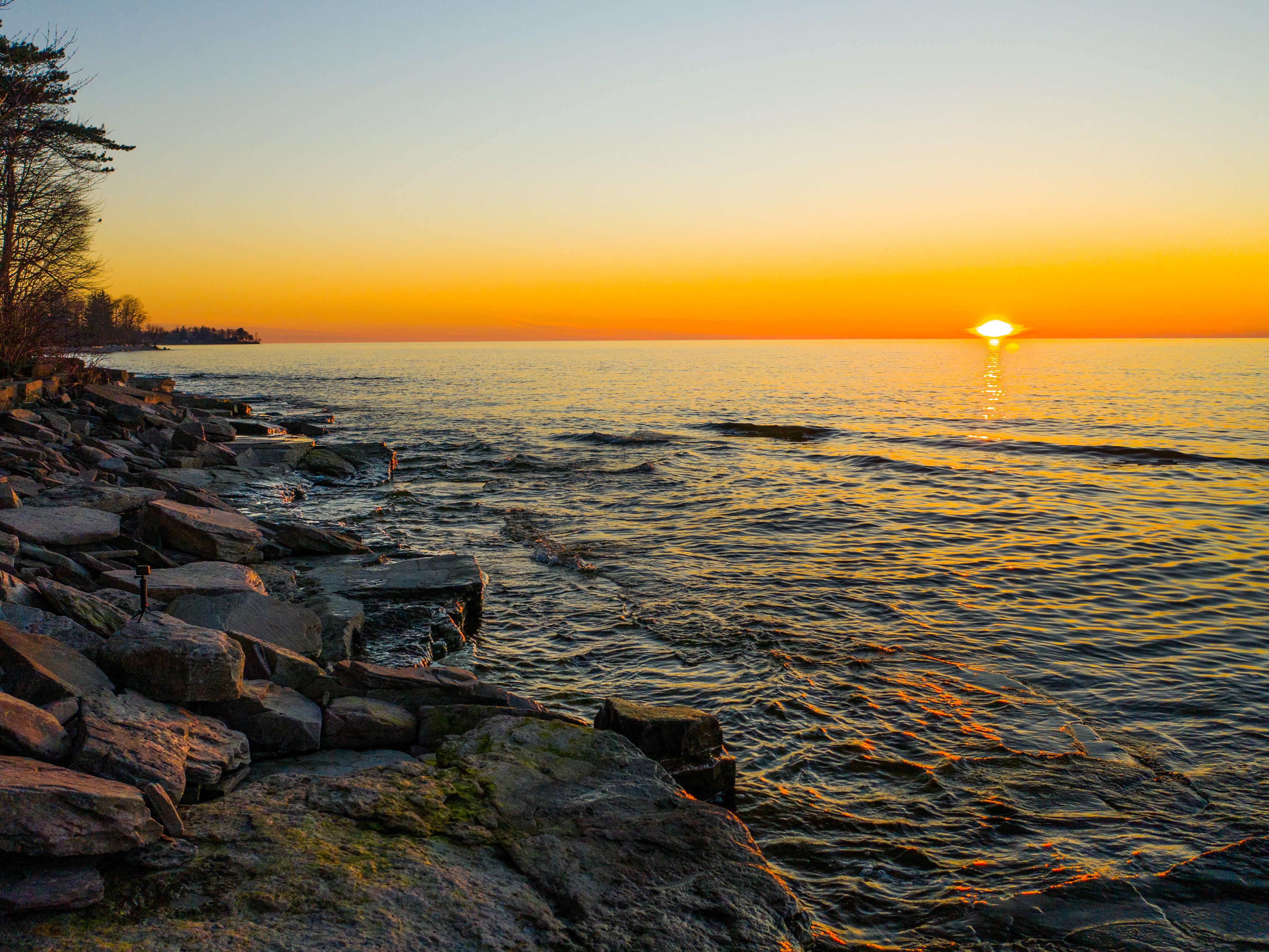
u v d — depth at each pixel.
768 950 4.44
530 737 6.70
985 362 168.00
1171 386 83.00
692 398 72.75
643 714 7.16
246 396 72.69
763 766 8.02
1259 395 68.19
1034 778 7.76
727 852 5.26
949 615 12.79
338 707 6.95
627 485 26.14
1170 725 8.91
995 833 6.87
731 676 10.27
